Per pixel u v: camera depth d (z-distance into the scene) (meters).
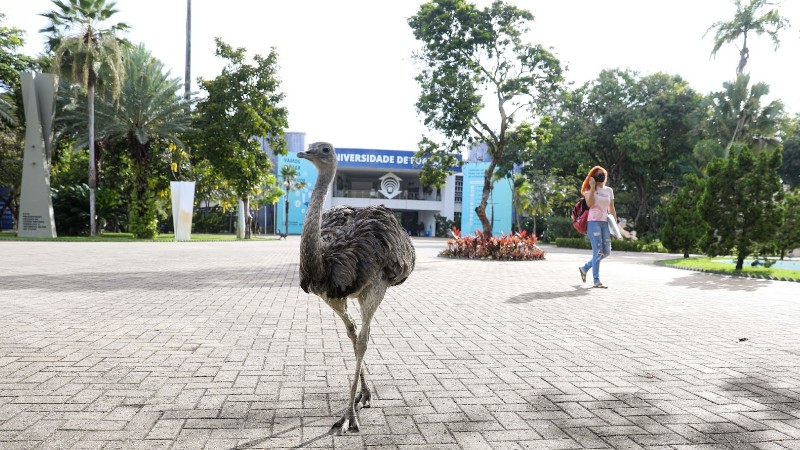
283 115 35.38
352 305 8.31
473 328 6.80
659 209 39.47
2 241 25.09
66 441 3.19
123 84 29.84
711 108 36.78
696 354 5.67
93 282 10.51
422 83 21.97
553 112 39.56
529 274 14.20
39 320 6.68
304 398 4.05
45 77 29.19
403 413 3.80
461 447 3.24
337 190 68.00
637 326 7.13
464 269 15.52
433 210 67.50
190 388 4.22
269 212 68.25
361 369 3.95
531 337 6.34
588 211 11.23
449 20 20.56
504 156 33.62
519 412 3.87
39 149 29.05
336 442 3.27
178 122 32.16
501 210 60.97
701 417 3.83
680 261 19.92
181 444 3.19
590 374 4.86
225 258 17.98
